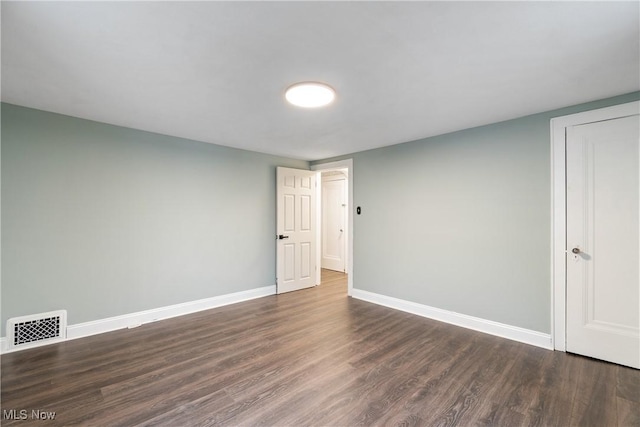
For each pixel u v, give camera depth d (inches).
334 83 79.6
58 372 85.2
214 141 143.5
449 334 114.0
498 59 67.7
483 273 116.6
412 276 140.2
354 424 65.0
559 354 96.7
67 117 107.0
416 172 138.5
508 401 72.7
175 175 135.0
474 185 119.1
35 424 63.9
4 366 88.1
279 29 56.6
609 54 65.5
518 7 50.4
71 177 108.0
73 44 61.8
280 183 175.3
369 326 122.8
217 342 106.9
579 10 51.1
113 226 117.7
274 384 80.0
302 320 129.9
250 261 164.6
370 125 116.0
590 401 72.5
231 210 155.9
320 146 152.6
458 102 92.9
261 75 75.4
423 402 72.6
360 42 60.9
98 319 114.0
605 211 91.0
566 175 97.3
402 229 144.0
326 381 81.7
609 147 90.0
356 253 165.6
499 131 112.2
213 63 69.5
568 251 97.1
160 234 130.5
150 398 73.5
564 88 83.2
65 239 106.9
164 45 62.2
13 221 97.3
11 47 62.8
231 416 67.3
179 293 136.5
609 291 90.6
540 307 102.8
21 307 98.7
